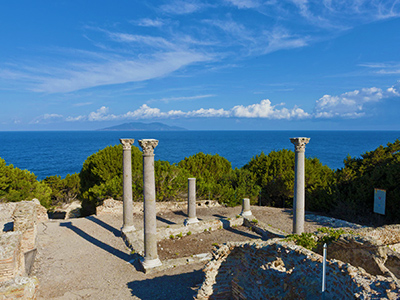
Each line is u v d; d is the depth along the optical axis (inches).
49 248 517.0
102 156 936.9
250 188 956.0
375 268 313.3
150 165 416.8
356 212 717.9
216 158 1124.5
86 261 460.4
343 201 746.2
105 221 680.4
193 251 507.8
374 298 194.5
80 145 6584.6
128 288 368.2
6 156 4077.3
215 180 1052.5
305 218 707.4
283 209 822.5
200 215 739.4
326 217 704.4
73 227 636.1
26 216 440.1
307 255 263.7
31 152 4761.3
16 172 975.6
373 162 833.5
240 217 674.2
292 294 269.0
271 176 955.3
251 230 625.3
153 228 423.8
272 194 965.8
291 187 869.2
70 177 1341.0
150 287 369.1
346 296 221.0
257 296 291.9
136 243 511.5
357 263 337.4
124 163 559.5
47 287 375.6
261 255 299.6
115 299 340.5
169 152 4303.6
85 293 356.8
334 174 848.3
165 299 339.3
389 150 845.8
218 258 309.0
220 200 893.8
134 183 821.9
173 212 778.2
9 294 257.4
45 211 707.4
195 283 376.8
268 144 6496.1
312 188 836.0
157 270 417.4
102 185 841.5
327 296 240.1
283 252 284.5
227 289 321.4
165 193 838.5
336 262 238.1
